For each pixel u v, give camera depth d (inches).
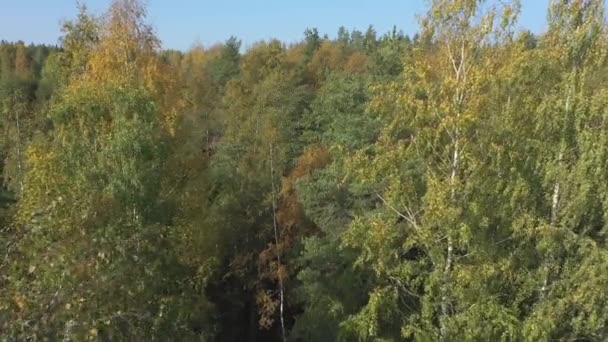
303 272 973.2
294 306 1218.0
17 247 326.0
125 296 377.1
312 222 1127.0
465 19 580.7
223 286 1224.2
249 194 1193.4
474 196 604.4
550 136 620.4
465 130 577.0
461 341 606.2
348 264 933.8
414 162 635.5
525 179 619.8
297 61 2746.1
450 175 607.5
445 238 613.9
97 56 784.3
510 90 610.9
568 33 621.9
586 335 633.6
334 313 888.3
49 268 317.7
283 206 1141.7
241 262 1158.3
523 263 642.8
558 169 611.5
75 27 824.3
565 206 623.8
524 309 653.9
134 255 407.2
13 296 298.8
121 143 649.6
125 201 648.4
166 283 655.1
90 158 676.1
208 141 1723.7
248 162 1254.9
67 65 838.5
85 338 300.4
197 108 1620.3
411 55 639.8
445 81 573.9
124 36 808.3
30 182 668.7
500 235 637.3
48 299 307.9
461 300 611.5
